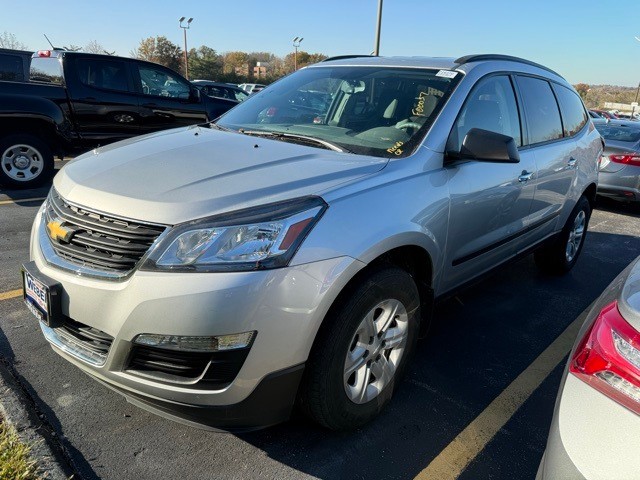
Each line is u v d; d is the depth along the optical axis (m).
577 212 4.77
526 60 4.06
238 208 2.05
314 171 2.38
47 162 7.45
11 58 11.86
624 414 1.43
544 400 2.93
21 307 3.60
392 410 2.74
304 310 2.04
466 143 2.74
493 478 2.31
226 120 3.59
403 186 2.52
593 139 4.96
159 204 2.06
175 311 1.92
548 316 4.07
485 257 3.39
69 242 2.22
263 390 2.07
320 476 2.25
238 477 2.21
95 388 2.74
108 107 7.93
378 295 2.33
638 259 1.89
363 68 3.53
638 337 1.46
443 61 3.39
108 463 2.24
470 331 3.72
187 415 2.09
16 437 2.18
